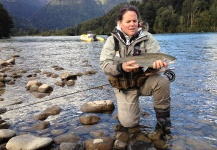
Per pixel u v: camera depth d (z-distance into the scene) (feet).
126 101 6.36
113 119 6.91
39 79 13.04
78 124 6.68
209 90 9.29
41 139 5.49
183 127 6.12
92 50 32.01
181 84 10.34
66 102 8.71
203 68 14.01
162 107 6.39
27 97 9.58
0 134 5.81
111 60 6.22
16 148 5.24
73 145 5.31
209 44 31.99
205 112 7.07
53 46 44.37
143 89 6.40
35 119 7.14
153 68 5.94
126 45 6.14
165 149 5.11
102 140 5.50
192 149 5.07
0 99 9.23
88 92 9.96
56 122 6.87
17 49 37.99
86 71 14.43
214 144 5.23
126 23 5.94
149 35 6.25
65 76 12.59
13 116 7.47
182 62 16.58
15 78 13.53
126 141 5.57
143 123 6.51
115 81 6.24
